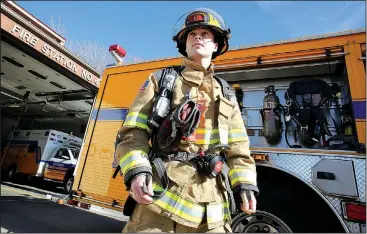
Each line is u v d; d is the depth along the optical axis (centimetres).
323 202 195
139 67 331
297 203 203
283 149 215
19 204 392
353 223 176
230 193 103
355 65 220
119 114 319
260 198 214
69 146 984
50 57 513
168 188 88
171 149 94
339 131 256
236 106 117
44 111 966
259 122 302
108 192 290
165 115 95
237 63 273
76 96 743
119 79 341
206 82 110
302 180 199
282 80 301
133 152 86
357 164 187
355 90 212
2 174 998
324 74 276
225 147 100
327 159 197
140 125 92
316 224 193
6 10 441
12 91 840
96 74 615
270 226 205
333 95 267
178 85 104
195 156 93
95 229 303
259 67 271
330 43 237
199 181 91
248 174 102
